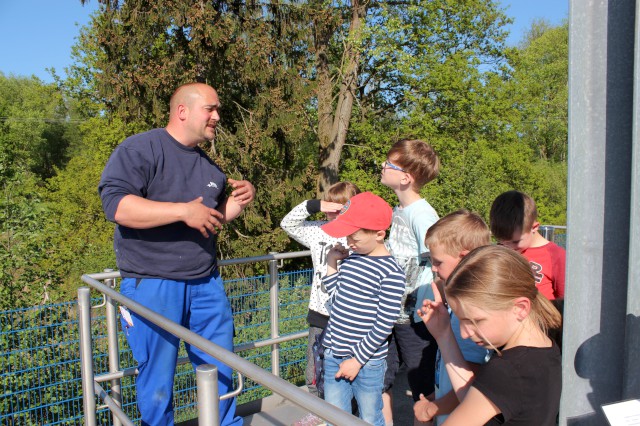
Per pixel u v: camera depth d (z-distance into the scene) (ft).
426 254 9.11
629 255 3.66
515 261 4.73
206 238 8.77
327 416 3.74
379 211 8.26
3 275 25.21
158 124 51.39
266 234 55.47
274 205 56.80
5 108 139.74
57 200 97.04
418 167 9.44
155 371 8.52
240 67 52.42
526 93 72.02
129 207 7.66
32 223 27.12
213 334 9.10
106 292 8.18
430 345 9.43
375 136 64.54
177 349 8.75
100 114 100.22
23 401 15.28
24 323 15.69
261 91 55.01
